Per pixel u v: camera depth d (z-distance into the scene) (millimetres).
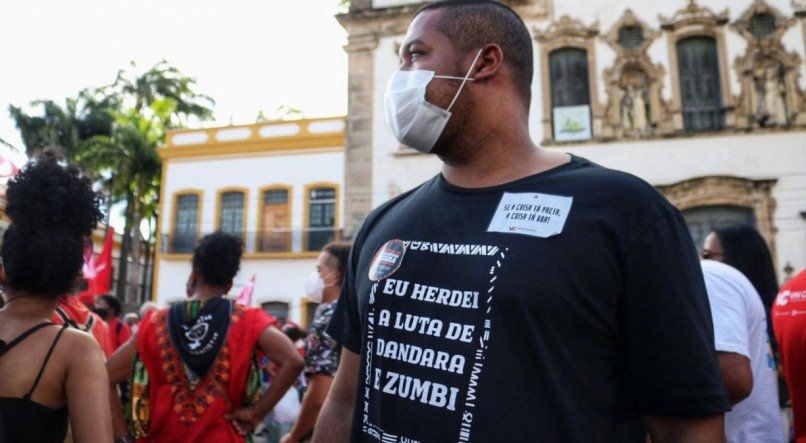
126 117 26625
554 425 1346
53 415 2037
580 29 17172
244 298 12570
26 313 2129
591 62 17062
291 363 3256
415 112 1754
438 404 1443
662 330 1382
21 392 1976
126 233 26047
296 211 20859
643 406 1415
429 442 1430
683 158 16188
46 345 2053
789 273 14992
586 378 1394
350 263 2035
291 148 21234
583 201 1493
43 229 2182
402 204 1902
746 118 16016
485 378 1394
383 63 18156
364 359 1690
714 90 16562
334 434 1907
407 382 1524
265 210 21203
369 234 1949
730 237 3453
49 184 2232
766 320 3033
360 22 18406
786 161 15594
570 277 1411
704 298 1468
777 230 15297
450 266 1554
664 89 16594
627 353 1441
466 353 1435
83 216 2311
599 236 1443
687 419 1364
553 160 1718
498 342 1405
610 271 1427
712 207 15867
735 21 16484
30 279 2121
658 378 1374
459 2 1839
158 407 3098
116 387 3459
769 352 2873
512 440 1342
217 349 3145
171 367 3127
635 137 16484
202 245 3420
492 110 1744
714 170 15961
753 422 2727
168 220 22016
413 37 1841
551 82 17312
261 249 20859
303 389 5734
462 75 1742
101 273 10219
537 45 17453
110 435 2055
